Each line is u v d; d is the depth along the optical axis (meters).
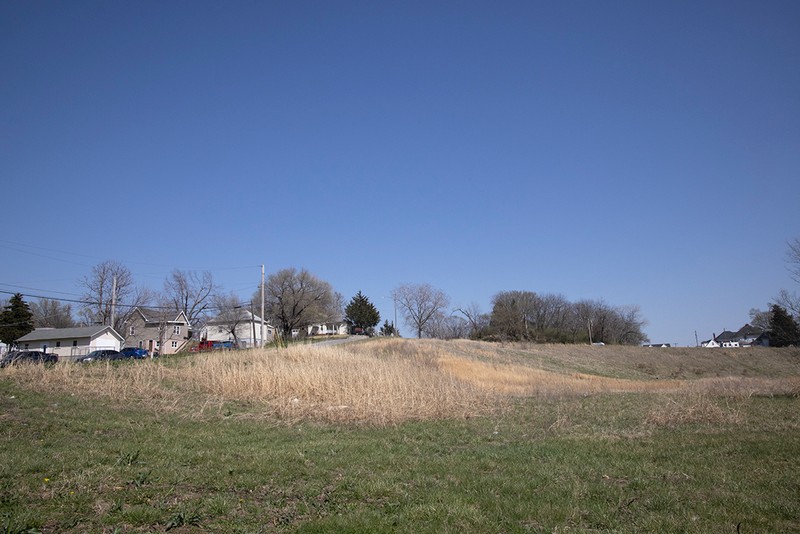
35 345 57.03
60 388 16.98
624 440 11.77
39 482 7.28
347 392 17.70
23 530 5.52
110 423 12.94
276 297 80.12
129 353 43.91
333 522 6.05
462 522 6.20
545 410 17.22
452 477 8.35
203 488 7.44
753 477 8.26
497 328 88.00
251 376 19.47
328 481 8.05
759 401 18.23
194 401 16.73
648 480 8.13
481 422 14.81
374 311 108.81
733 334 123.06
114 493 6.95
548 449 10.70
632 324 99.94
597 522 6.33
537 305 98.75
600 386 28.94
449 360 38.16
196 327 71.56
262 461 9.09
